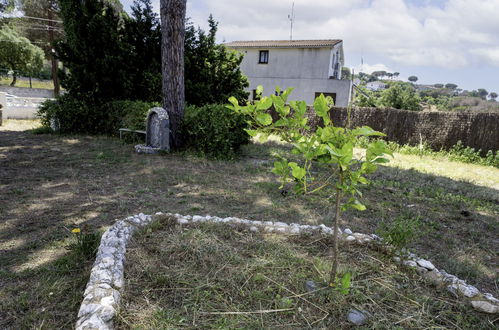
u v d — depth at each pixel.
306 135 1.94
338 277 2.38
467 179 7.06
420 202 5.04
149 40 10.43
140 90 10.54
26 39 25.67
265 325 1.88
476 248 3.47
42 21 24.98
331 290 2.20
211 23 10.80
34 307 2.05
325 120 1.84
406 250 2.70
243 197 4.64
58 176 5.29
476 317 2.09
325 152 1.65
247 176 5.88
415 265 2.62
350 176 1.82
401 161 9.02
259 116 1.86
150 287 2.17
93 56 9.55
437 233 3.82
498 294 2.58
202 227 3.08
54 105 9.84
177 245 2.69
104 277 2.08
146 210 3.92
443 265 3.00
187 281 2.23
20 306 2.05
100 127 10.12
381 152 1.73
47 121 10.03
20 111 13.12
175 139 7.73
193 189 4.91
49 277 2.36
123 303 1.96
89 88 9.96
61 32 24.12
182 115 7.77
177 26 7.34
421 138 10.73
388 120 11.55
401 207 4.70
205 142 7.40
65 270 2.45
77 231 2.83
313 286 2.25
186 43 10.59
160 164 6.44
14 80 26.78
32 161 6.21
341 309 2.05
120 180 5.21
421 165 8.59
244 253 2.66
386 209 4.58
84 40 9.49
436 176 7.08
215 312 1.95
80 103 9.82
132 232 2.88
